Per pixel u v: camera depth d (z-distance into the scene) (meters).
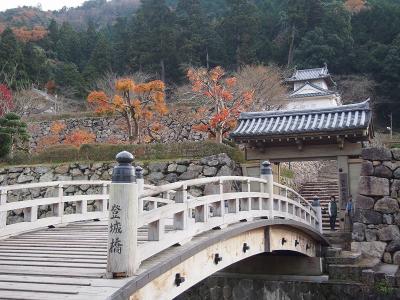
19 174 18.42
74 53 52.09
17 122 20.12
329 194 20.50
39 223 8.58
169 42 43.06
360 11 49.16
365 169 13.66
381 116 43.47
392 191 13.23
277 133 14.74
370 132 15.62
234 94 22.47
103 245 6.60
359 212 13.40
